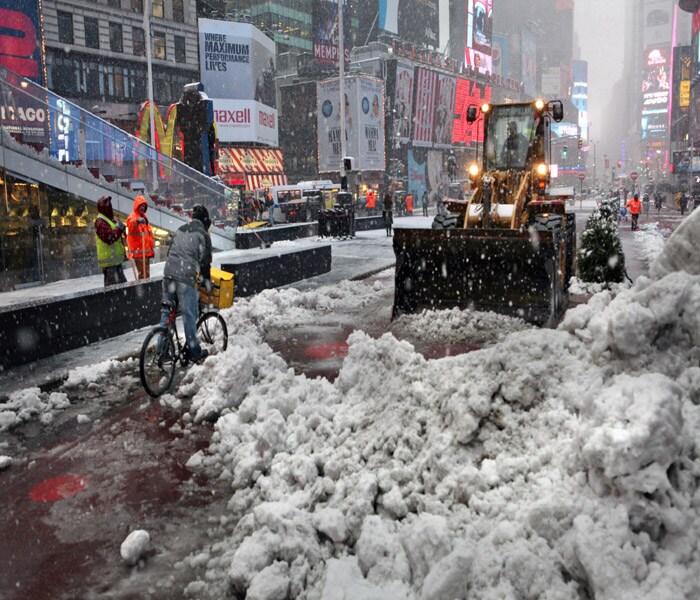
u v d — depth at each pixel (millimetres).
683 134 87938
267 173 49844
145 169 19547
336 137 54750
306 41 73062
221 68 45906
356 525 3520
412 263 10086
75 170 16297
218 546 3721
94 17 38375
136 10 40750
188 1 44031
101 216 11109
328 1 58188
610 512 2877
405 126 62031
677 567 2672
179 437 5465
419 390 4562
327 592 3008
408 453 4098
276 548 3334
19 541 3891
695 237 4555
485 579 2908
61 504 4336
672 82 92625
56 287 14789
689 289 4023
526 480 3574
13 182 15094
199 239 6918
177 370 7453
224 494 4426
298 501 3922
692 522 2869
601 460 2996
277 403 5270
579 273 12438
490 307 9742
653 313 3953
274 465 4375
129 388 6871
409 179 63906
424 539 3039
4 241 14820
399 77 59906
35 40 26406
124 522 4086
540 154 11922
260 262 12781
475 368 4531
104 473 4801
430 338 8945
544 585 2826
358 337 5961
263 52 50125
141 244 11953
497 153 12148
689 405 3441
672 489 2924
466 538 3227
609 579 2600
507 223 10625
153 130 30906
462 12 86875
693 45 80438
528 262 9273
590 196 87812
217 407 5793
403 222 35969
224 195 22375
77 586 3430
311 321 10297
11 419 5785
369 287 13109
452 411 4141
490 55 94875
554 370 4199
